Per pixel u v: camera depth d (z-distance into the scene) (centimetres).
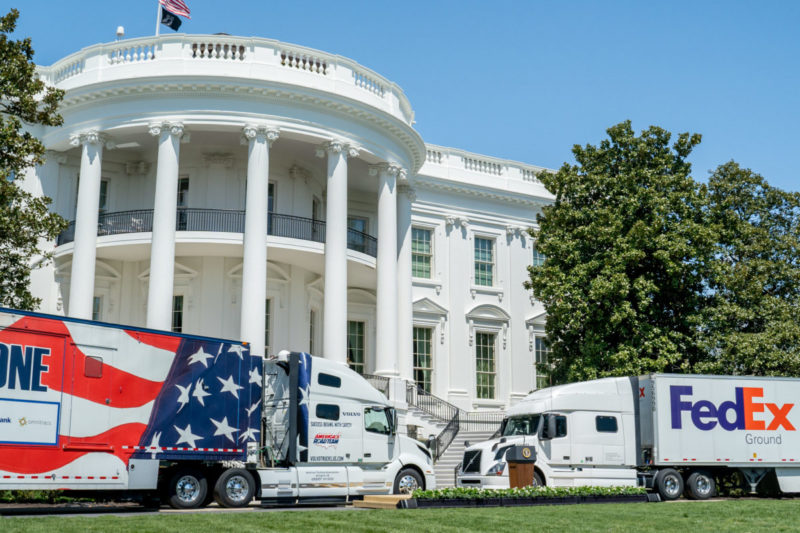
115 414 1770
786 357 2884
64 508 1805
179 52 3022
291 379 2088
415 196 3641
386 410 2223
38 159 2291
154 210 2898
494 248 4147
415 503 1833
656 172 3011
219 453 1914
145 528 1295
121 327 1803
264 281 2881
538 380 4122
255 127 2964
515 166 4256
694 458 2389
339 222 3052
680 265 2855
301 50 3112
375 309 3766
